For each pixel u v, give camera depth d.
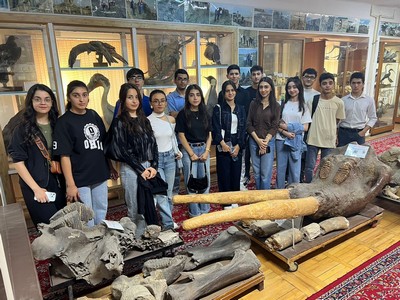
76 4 3.05
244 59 4.32
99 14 3.18
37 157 2.03
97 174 2.27
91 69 3.35
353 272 2.17
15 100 3.12
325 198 2.42
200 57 4.04
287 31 4.66
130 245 2.01
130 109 2.37
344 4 5.29
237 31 4.14
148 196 2.42
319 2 4.92
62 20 3.01
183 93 3.49
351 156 2.79
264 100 3.15
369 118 3.52
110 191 3.60
